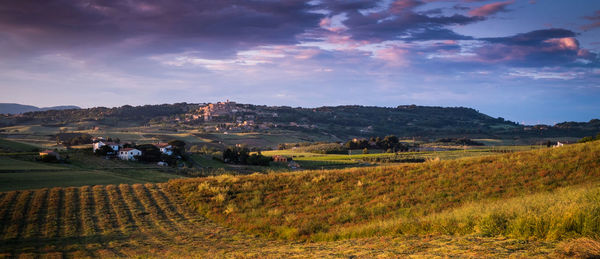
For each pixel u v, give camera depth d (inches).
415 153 5388.8
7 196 1109.1
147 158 4630.9
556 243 391.2
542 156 1104.8
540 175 937.5
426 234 543.5
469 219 544.7
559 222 430.6
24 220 891.4
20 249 702.5
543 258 334.6
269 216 858.1
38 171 2696.9
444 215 617.0
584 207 452.8
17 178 2160.4
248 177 1249.4
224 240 712.4
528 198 658.2
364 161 4795.8
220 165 4785.9
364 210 831.7
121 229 823.1
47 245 722.2
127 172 3378.4
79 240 752.3
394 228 599.8
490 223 497.7
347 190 1022.4
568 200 547.8
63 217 914.1
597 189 598.5
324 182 1119.0
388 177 1103.6
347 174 1181.1
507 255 363.6
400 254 428.5
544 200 587.5
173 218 911.7
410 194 919.0
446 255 391.5
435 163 1205.7
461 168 1107.9
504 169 1028.5
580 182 843.4
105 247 699.4
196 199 1051.3
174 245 692.1
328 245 571.5
